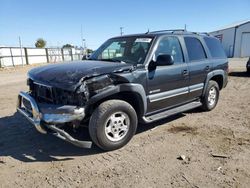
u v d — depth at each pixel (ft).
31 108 14.19
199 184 11.07
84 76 13.05
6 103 25.95
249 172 12.02
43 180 11.51
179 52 18.17
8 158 13.61
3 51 113.09
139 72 14.87
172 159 13.34
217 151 14.20
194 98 19.93
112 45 18.34
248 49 132.87
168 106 17.49
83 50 160.45
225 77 23.12
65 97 13.26
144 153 14.05
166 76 16.52
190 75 18.57
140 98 15.06
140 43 16.71
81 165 12.83
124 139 14.58
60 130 12.88
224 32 142.10
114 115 14.06
